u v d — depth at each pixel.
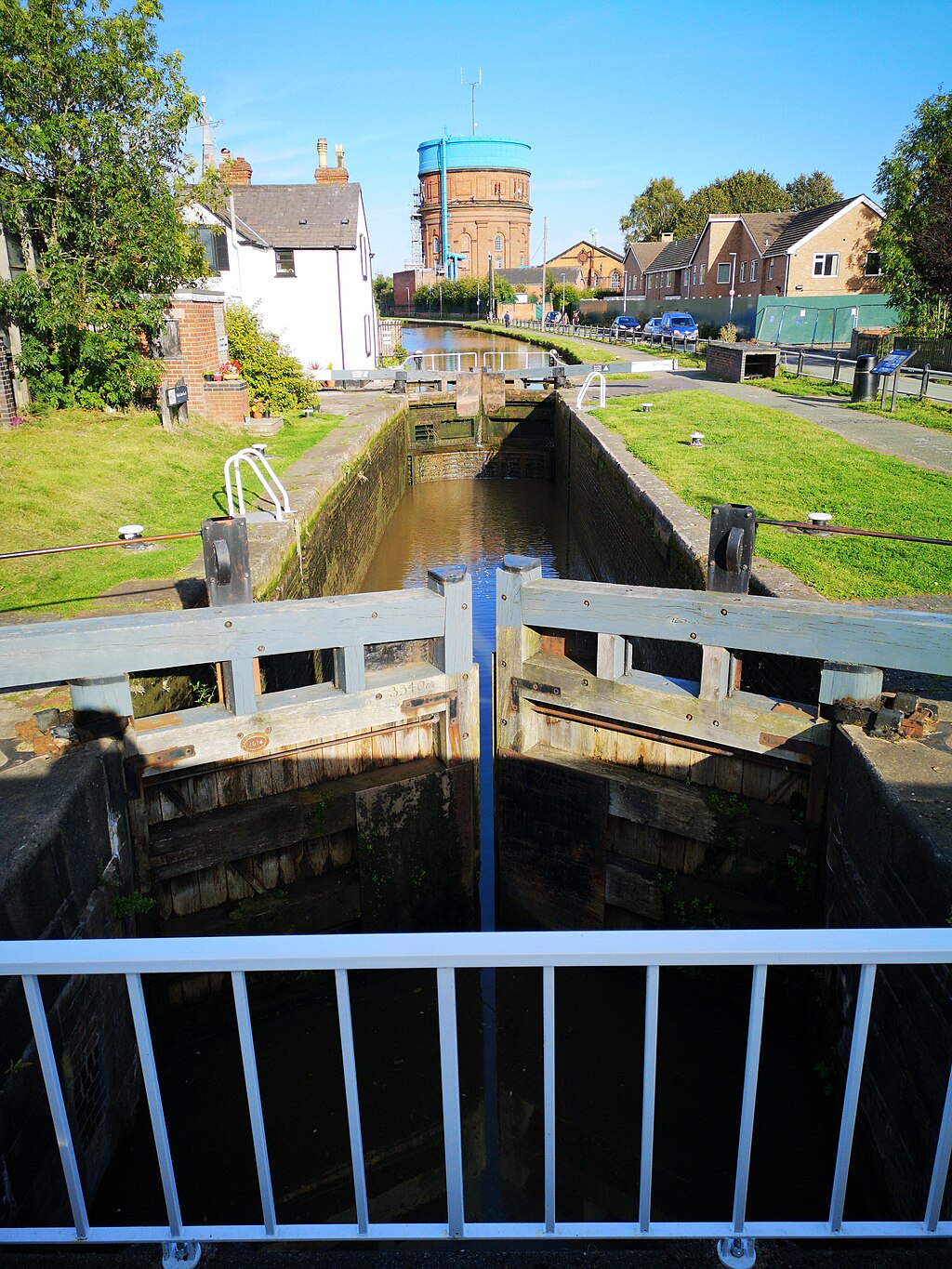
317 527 10.25
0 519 8.32
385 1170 4.76
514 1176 4.73
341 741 5.87
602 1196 4.57
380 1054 5.48
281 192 27.20
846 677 4.89
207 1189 4.58
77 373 12.43
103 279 12.45
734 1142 4.87
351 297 26.50
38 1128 3.46
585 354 32.53
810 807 5.20
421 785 6.01
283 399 17.67
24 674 4.85
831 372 23.64
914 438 13.48
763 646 5.18
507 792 6.57
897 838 3.88
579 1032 5.67
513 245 82.31
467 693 6.02
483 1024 5.78
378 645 6.28
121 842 4.76
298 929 5.90
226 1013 5.59
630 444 13.66
